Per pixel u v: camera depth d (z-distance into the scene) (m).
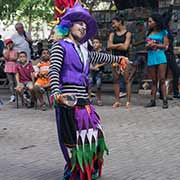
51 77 5.52
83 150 5.58
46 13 20.75
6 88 16.94
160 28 11.16
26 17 25.59
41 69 11.68
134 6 15.55
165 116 10.34
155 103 11.67
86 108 5.66
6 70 13.12
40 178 6.07
